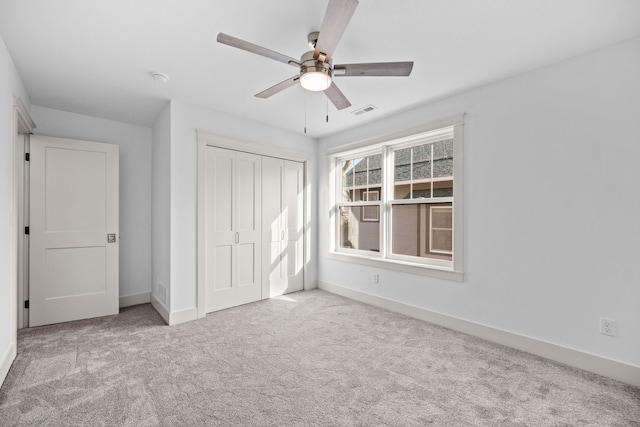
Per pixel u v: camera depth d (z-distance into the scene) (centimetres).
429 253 328
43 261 302
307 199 439
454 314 291
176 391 187
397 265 339
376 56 221
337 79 256
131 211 373
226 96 295
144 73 248
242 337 270
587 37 196
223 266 351
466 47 209
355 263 393
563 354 224
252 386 193
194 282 320
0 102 197
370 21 181
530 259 242
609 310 206
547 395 184
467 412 168
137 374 206
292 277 426
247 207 374
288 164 420
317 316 326
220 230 347
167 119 312
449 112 293
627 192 199
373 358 231
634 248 197
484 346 253
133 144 375
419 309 318
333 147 425
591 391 188
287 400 179
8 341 213
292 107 323
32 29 188
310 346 252
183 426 157
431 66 235
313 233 449
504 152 256
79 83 265
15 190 231
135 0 163
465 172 282
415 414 167
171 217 304
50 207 306
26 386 191
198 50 214
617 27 185
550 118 231
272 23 184
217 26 187
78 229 320
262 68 240
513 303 251
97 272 329
